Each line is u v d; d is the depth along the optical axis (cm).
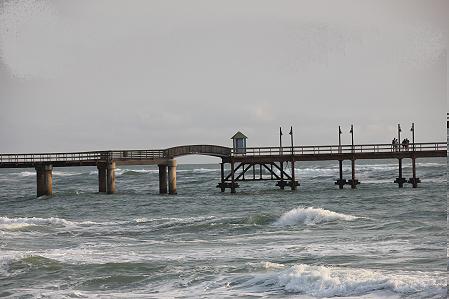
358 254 4859
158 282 4272
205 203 9500
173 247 5534
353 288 3772
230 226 6700
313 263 4619
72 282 4369
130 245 5731
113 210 8912
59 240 6153
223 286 4081
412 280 3762
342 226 6456
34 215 8606
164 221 7225
